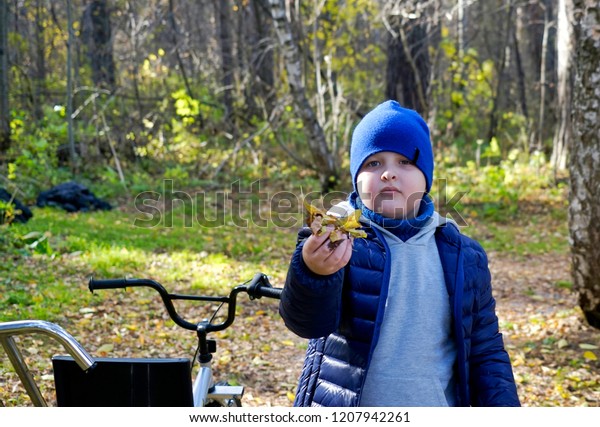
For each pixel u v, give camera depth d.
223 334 6.67
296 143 19.52
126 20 21.81
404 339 2.22
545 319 7.38
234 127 20.20
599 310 6.76
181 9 25.61
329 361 2.25
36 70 21.64
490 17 28.34
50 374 5.27
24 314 6.52
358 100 19.27
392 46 19.53
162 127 19.33
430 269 2.26
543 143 21.89
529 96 28.30
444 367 2.25
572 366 6.01
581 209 6.61
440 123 21.56
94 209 13.37
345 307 2.22
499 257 10.92
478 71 23.39
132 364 2.26
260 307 7.64
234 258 9.98
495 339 2.37
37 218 11.45
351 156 2.40
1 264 8.16
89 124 17.22
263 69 22.36
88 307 7.07
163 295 2.74
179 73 23.42
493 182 15.67
